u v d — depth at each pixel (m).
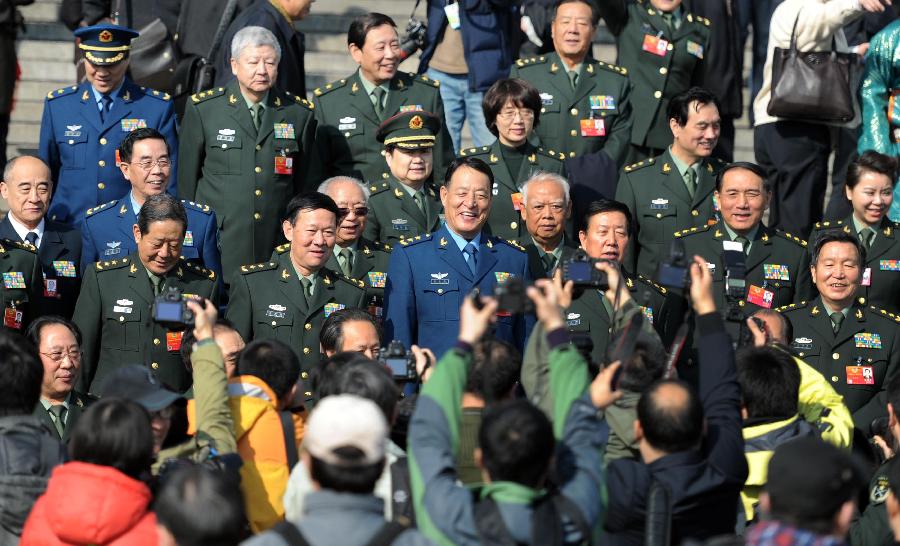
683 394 17.89
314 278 29.50
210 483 14.89
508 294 17.02
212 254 31.83
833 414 23.98
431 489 15.58
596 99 36.06
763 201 31.28
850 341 31.28
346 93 35.59
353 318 25.66
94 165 34.50
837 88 36.44
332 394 18.73
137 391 18.97
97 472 16.66
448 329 28.34
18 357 19.09
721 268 31.30
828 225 34.84
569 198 31.17
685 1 38.56
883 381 31.36
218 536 14.70
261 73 33.44
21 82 45.00
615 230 29.70
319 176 35.25
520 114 32.72
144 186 31.59
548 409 18.34
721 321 18.98
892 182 34.06
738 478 18.16
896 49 37.59
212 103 34.09
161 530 14.91
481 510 15.55
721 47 38.31
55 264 31.48
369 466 14.72
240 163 33.78
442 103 36.19
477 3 39.50
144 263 29.38
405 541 14.55
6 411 19.00
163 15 40.75
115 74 34.78
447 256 28.66
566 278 20.64
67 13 41.31
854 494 14.63
